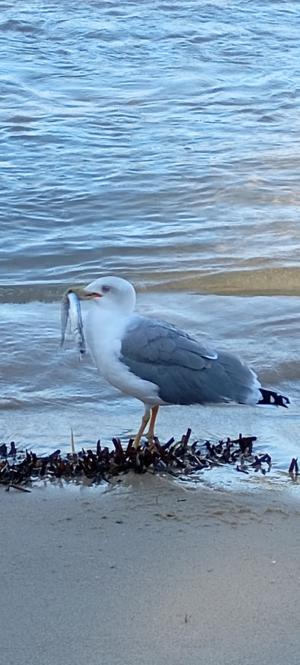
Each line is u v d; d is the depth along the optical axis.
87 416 7.62
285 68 19.92
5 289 10.18
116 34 21.66
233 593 5.04
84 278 10.59
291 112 17.14
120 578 5.16
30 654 4.52
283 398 6.45
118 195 13.14
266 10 23.47
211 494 6.17
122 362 6.37
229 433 7.29
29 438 7.16
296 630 4.73
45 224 12.25
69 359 8.45
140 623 4.76
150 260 11.10
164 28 22.08
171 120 16.55
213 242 11.60
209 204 12.88
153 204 12.88
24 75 19.03
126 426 7.41
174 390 6.36
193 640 4.64
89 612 4.85
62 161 14.45
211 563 5.33
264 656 4.54
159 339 6.38
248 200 12.97
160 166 14.20
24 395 7.92
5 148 15.02
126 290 6.45
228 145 15.20
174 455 6.58
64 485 6.25
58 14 22.58
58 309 9.64
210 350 6.48
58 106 17.25
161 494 6.15
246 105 17.48
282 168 14.11
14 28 21.70
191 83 18.78
